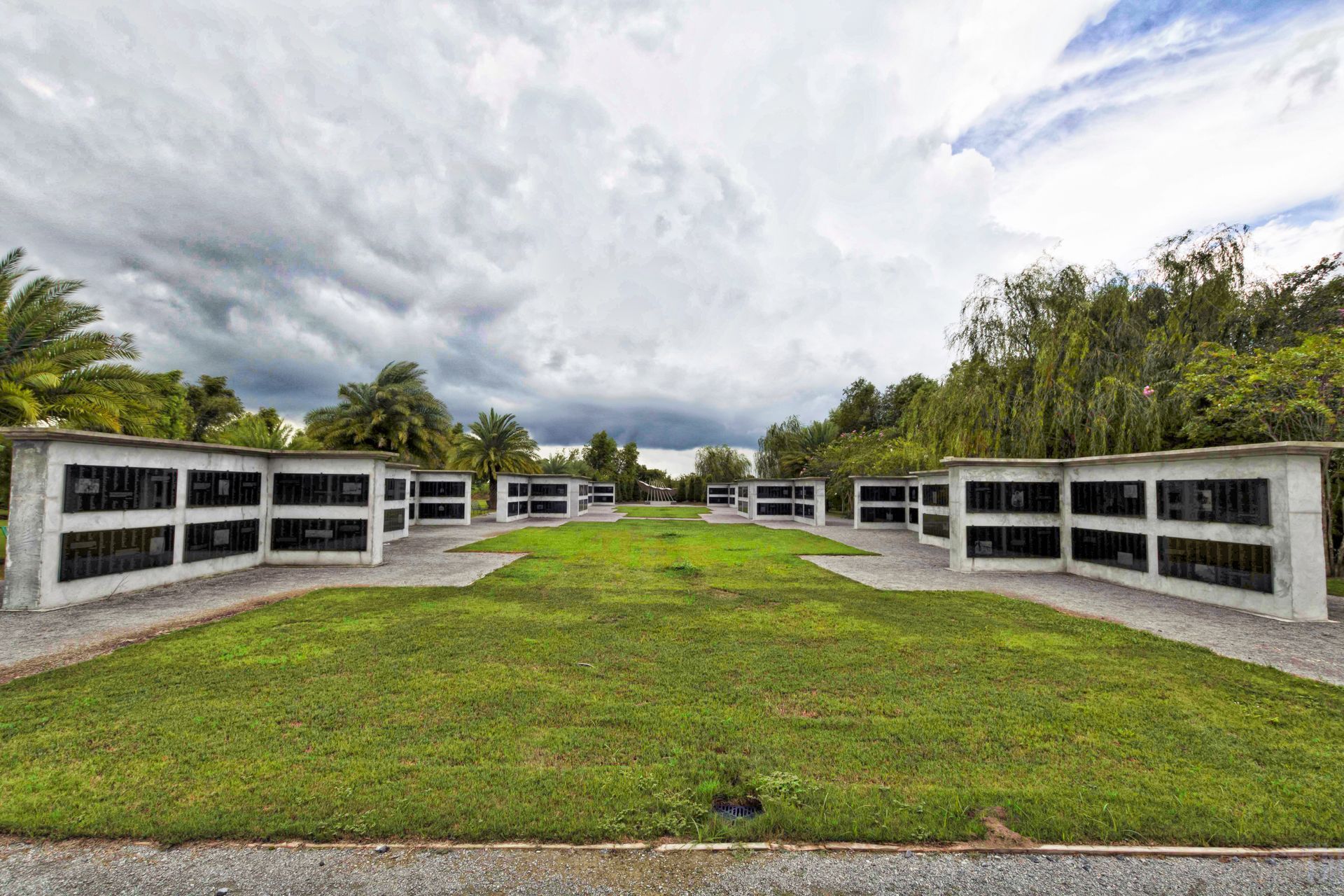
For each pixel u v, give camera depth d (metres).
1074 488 15.97
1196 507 12.31
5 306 15.27
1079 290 18.81
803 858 3.67
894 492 31.95
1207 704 6.32
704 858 3.66
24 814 4.00
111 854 3.64
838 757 5.01
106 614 10.21
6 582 10.47
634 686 6.71
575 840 3.81
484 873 3.49
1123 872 3.56
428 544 22.28
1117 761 5.02
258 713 5.83
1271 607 10.77
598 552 19.81
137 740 5.20
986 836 3.90
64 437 10.79
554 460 59.16
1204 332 16.02
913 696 6.47
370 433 30.28
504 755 4.99
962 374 21.66
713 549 20.95
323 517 16.61
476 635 8.81
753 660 7.72
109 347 16.30
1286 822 4.06
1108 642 8.73
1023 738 5.42
